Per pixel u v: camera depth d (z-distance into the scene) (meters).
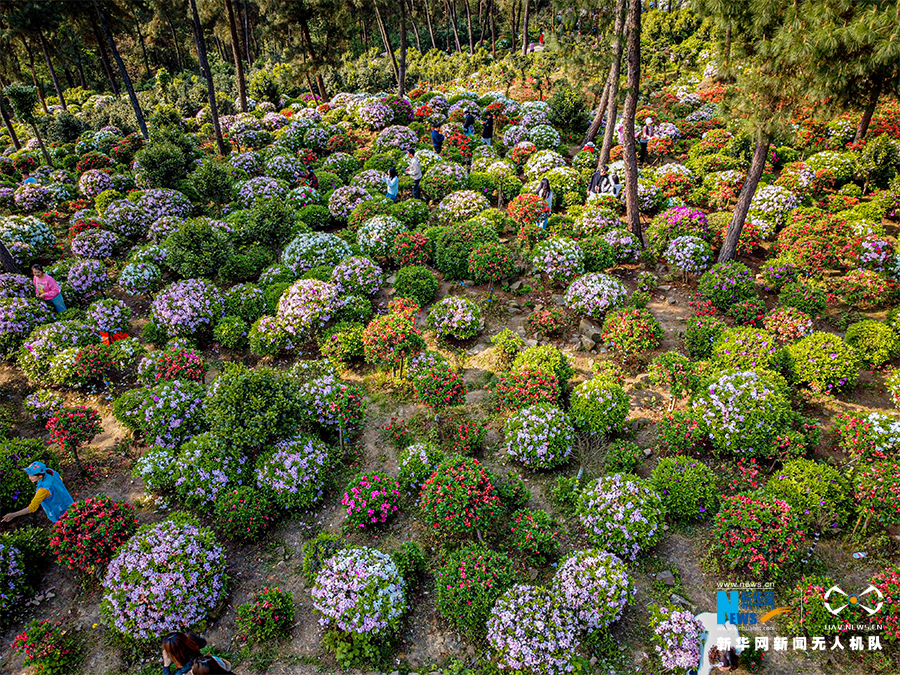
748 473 8.11
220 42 55.44
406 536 7.86
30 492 8.31
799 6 10.07
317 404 9.23
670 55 35.69
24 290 12.79
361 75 33.09
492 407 10.00
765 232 15.09
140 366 10.55
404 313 11.29
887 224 15.30
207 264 13.49
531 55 33.53
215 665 4.88
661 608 6.45
